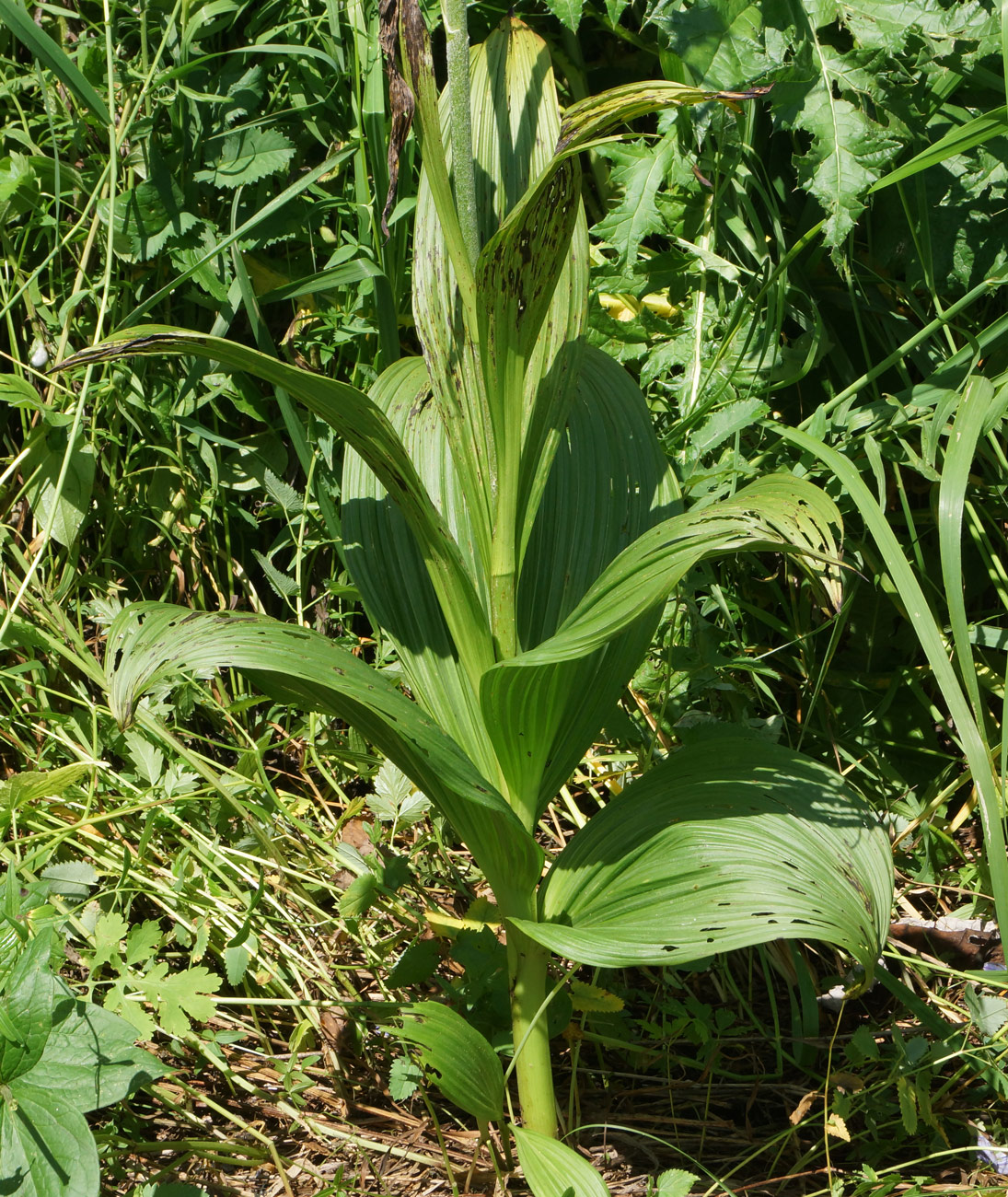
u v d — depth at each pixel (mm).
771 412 2121
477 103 1752
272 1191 1722
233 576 2213
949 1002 1882
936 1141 1786
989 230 2045
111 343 1570
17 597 2016
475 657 1717
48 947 1602
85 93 2006
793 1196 1736
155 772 1941
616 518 1806
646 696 2064
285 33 2137
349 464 1836
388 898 1912
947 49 1942
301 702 1762
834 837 1680
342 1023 1851
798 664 2111
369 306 2133
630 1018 1885
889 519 2111
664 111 2049
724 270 2057
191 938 1875
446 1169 1741
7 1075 1592
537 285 1635
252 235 2123
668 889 1661
